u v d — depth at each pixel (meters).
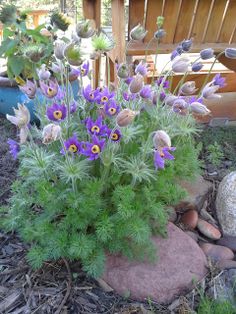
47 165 0.55
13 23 0.84
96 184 0.54
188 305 0.55
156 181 0.60
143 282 0.57
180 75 1.05
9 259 0.62
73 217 0.55
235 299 0.56
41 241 0.57
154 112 0.62
